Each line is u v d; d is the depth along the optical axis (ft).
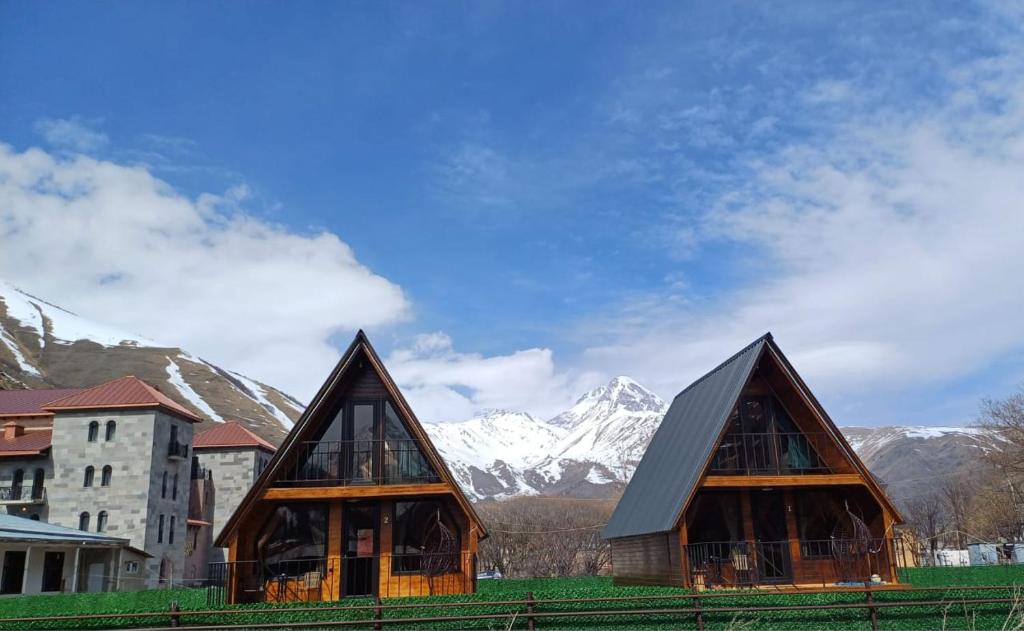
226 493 259.60
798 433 93.76
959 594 75.87
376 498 88.28
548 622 73.20
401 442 91.50
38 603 92.27
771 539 91.61
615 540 118.73
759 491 92.48
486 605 73.67
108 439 206.90
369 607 73.00
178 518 219.20
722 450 93.45
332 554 87.76
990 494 226.99
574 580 136.36
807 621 72.90
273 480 87.10
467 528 89.20
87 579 186.09
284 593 85.66
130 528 199.82
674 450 104.42
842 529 92.27
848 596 74.84
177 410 219.41
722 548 90.94
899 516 87.61
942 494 347.56
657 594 73.87
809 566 90.12
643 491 108.88
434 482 89.97
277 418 600.39
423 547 88.69
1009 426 196.65
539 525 261.24
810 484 88.07
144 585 195.62
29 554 161.99
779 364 91.30
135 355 633.61
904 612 73.87
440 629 73.05
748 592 73.51
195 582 211.41
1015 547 173.06
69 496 202.69
